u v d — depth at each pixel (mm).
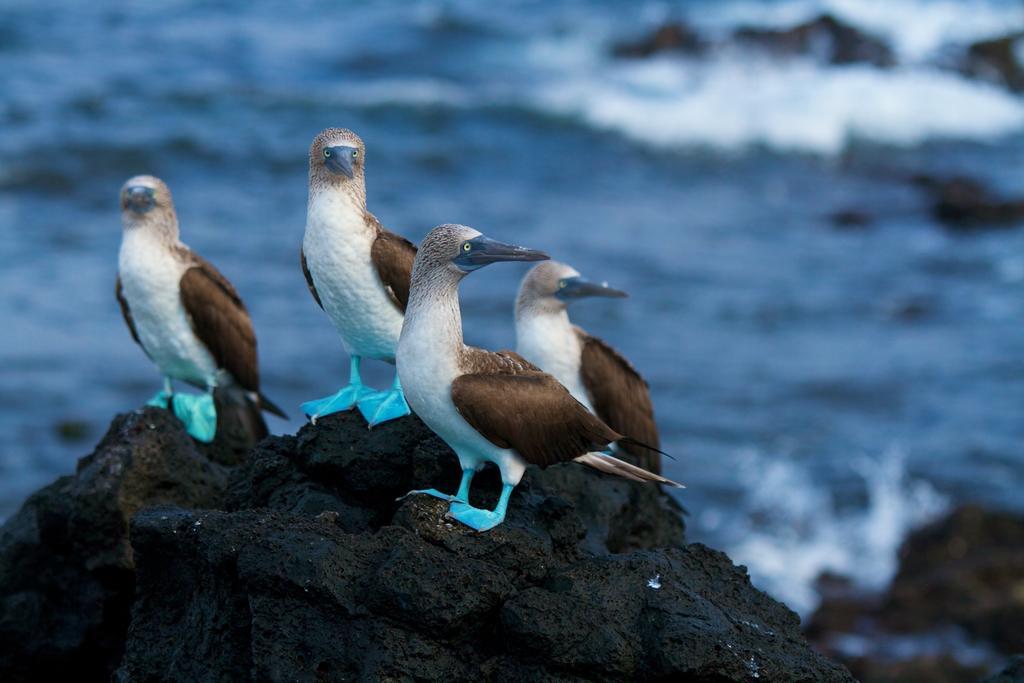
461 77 42156
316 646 6836
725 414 20906
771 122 39438
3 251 25625
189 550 7594
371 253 8305
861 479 19078
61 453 17938
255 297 23703
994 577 16203
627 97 40219
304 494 8211
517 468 7238
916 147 39312
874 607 16094
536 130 37750
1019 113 42688
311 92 39125
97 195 30062
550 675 6988
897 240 31047
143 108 35906
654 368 22438
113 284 24234
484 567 6984
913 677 14430
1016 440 20344
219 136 34438
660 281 26766
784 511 18188
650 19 47562
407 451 8117
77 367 20531
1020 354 23797
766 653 7074
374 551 7004
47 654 9492
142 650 7773
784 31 44625
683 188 34531
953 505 18328
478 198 31625
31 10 45000
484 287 25406
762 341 24047
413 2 49469
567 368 12031
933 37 46125
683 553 7828
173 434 9594
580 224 30203
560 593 7113
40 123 33906
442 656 6910
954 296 27109
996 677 8125
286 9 48375
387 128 36938
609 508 9625
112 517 9242
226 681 7281
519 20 47625
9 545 9625
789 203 33781
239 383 11250
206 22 46031
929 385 22312
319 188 8328
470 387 6930
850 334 24719
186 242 26484
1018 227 32125
